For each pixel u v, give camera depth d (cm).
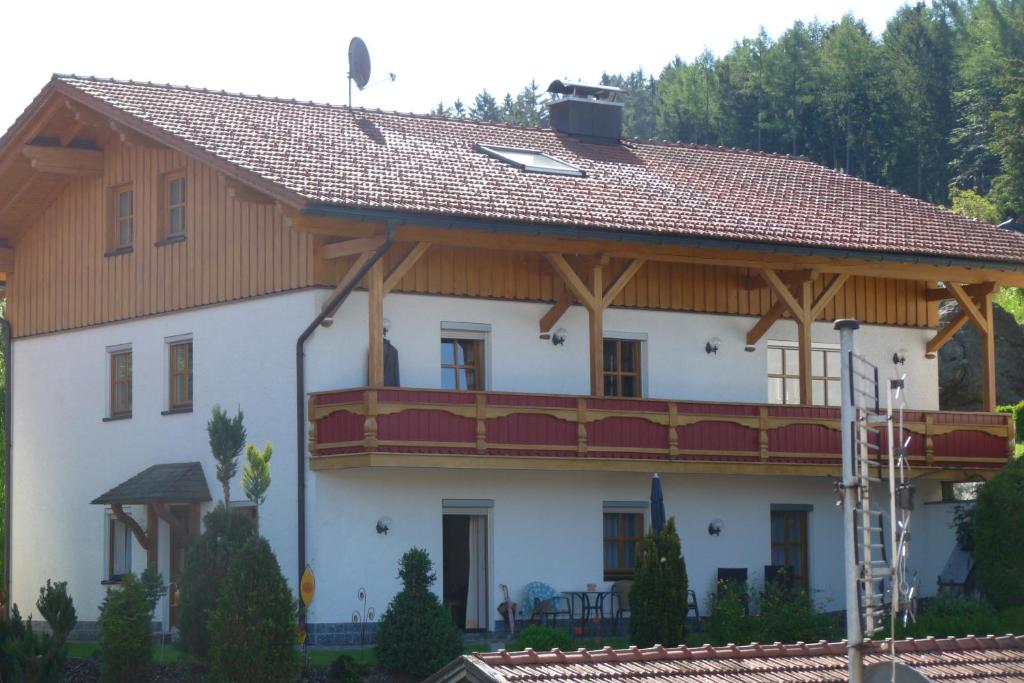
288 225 2816
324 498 2898
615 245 3028
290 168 2858
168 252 3234
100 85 3238
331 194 2723
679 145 3881
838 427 3281
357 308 2966
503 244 2919
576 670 1561
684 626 2795
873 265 3350
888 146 10912
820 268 3297
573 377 3219
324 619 2880
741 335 3434
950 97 11000
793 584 3416
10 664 2522
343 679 2497
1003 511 3152
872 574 1308
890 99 10975
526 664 1574
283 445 2956
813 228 3328
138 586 2566
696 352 3369
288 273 2970
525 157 3397
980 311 3603
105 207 3388
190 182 3191
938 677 1616
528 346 3167
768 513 3384
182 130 3005
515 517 3092
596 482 3194
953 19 11531
